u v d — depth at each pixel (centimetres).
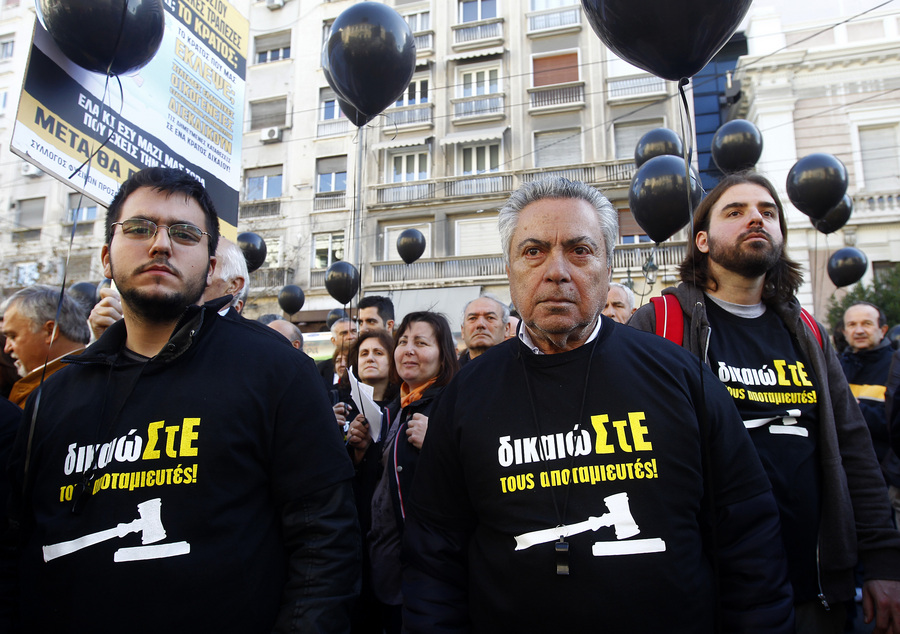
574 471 136
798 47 1377
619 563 126
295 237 1727
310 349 1358
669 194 304
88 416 145
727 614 136
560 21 1672
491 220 1625
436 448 159
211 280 212
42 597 131
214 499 133
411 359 260
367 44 234
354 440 250
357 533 152
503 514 138
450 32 1748
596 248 150
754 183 197
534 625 129
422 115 1711
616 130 1592
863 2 1430
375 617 230
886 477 321
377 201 1686
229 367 149
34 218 1750
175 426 138
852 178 1303
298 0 1852
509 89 1675
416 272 1627
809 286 1286
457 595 149
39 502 141
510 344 163
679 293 204
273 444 147
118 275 151
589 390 144
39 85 241
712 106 1712
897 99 1289
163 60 323
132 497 132
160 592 126
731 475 144
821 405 179
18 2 1869
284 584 142
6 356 241
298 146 1769
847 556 170
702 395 142
